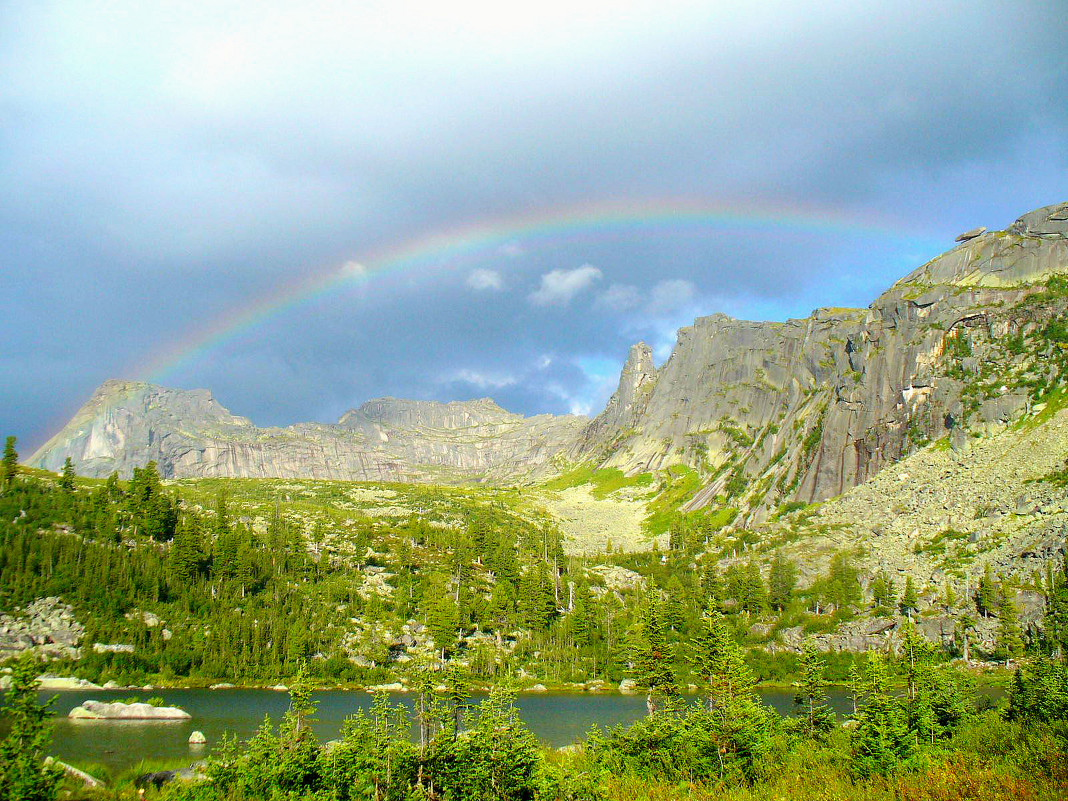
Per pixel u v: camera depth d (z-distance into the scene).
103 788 54.72
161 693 150.12
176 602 190.88
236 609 192.88
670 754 60.34
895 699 69.50
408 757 50.88
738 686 67.12
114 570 191.38
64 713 114.44
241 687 162.12
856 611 199.12
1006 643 156.12
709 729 61.97
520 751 51.22
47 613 173.62
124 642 171.62
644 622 101.81
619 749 62.50
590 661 194.12
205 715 117.69
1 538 196.62
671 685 93.25
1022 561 192.38
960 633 167.75
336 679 172.12
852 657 170.12
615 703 153.25
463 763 50.88
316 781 50.38
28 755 43.12
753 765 59.38
